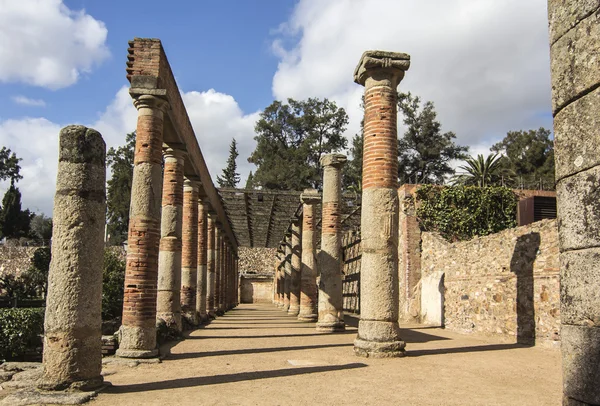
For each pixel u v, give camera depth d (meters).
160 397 6.88
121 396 6.94
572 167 4.09
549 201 19.64
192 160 17.31
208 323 21.05
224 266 32.41
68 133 7.34
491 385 7.89
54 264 7.10
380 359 10.45
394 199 11.32
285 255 36.31
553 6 4.42
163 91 11.66
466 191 22.12
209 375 8.61
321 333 16.48
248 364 9.84
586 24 4.01
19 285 37.34
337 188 18.17
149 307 10.92
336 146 60.31
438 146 50.84
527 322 13.51
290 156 58.16
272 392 7.22
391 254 11.15
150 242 11.24
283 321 22.81
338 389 7.45
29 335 13.66
